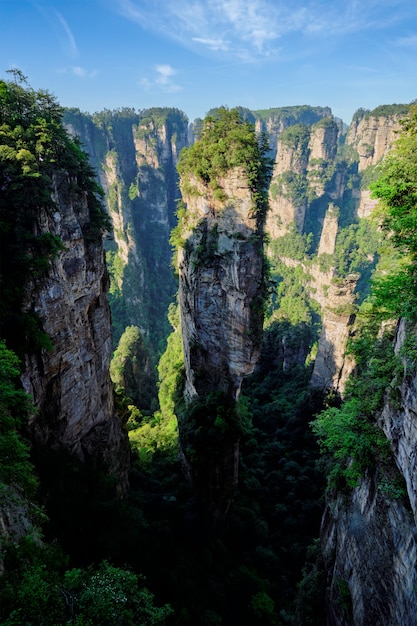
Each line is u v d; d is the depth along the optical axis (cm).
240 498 4294
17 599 1251
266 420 5894
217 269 3659
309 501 4288
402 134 2262
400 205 2088
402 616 1609
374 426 2205
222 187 3494
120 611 1420
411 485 1673
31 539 1616
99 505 3033
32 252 2619
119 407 4297
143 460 4547
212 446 3653
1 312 2467
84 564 2666
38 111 3008
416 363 1706
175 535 3472
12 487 1825
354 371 5041
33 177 2569
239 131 3391
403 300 1941
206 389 4091
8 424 1895
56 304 2820
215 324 3825
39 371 2730
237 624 3084
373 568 1927
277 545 3975
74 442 3197
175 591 2916
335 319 5281
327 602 2573
